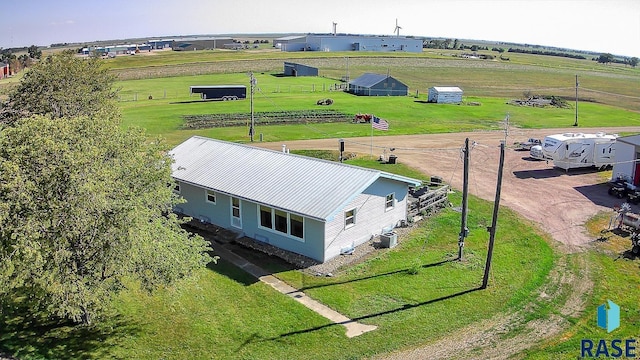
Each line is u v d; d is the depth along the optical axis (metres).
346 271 24.17
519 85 117.06
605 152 44.53
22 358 16.33
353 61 146.62
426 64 146.38
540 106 85.25
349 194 25.36
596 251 27.03
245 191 27.45
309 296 21.67
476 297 21.80
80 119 18.62
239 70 130.00
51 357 16.52
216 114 68.94
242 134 57.25
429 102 85.06
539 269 24.70
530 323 19.67
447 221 31.19
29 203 14.91
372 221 27.88
